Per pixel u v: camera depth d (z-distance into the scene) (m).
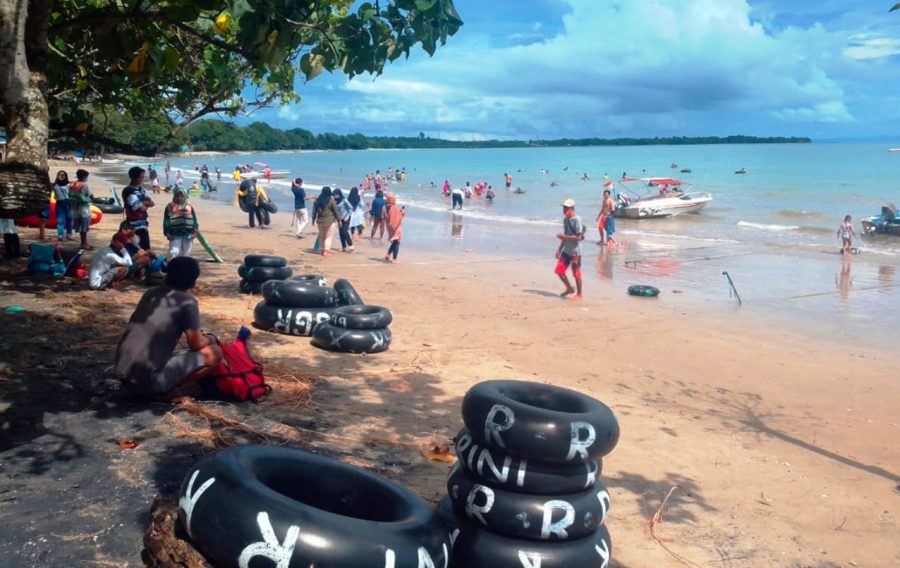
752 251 22.69
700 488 5.79
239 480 3.24
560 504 3.74
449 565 3.52
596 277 17.42
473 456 3.83
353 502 3.69
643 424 7.27
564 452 3.65
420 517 3.38
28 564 3.61
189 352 6.16
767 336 11.75
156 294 6.03
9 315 8.70
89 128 9.85
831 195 45.66
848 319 13.14
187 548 3.28
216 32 8.29
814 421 7.77
